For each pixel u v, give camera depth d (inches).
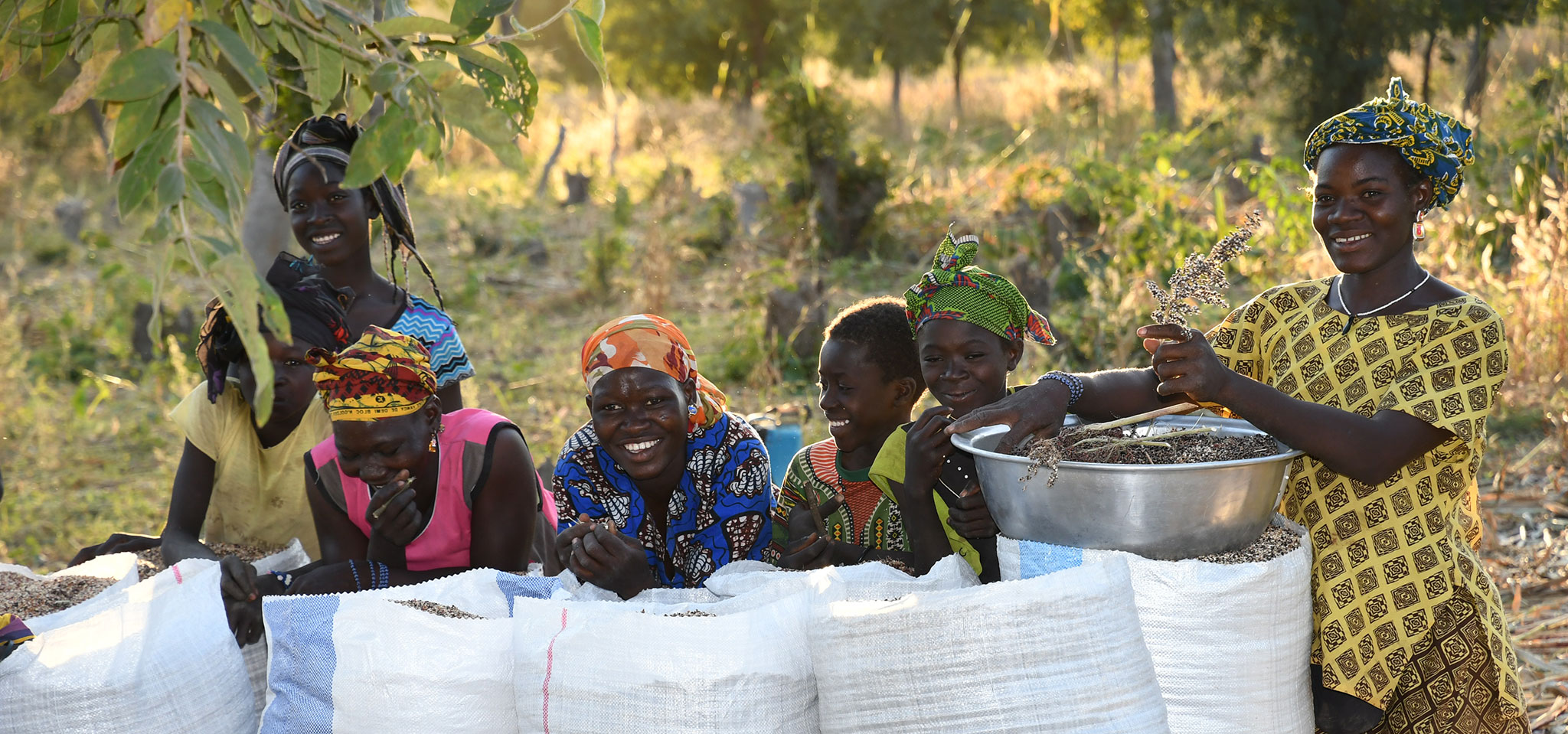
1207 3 631.2
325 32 72.6
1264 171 344.5
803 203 425.1
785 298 311.4
